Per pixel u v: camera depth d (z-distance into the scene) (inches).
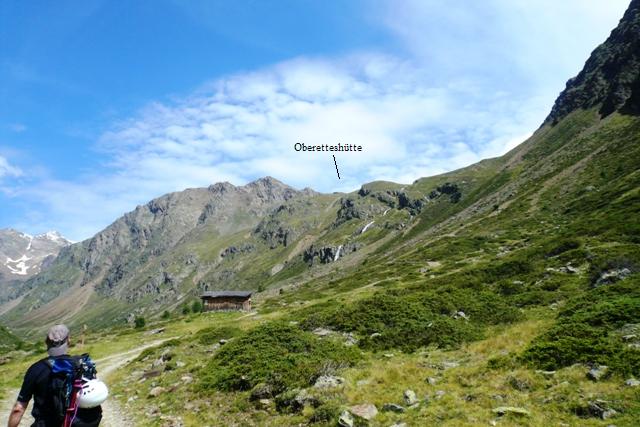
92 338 2783.0
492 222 4311.0
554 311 1039.0
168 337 2225.6
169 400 825.5
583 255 1536.7
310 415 586.9
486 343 828.6
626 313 724.0
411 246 5669.3
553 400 499.5
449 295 1289.4
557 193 4227.4
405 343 948.0
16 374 1380.4
